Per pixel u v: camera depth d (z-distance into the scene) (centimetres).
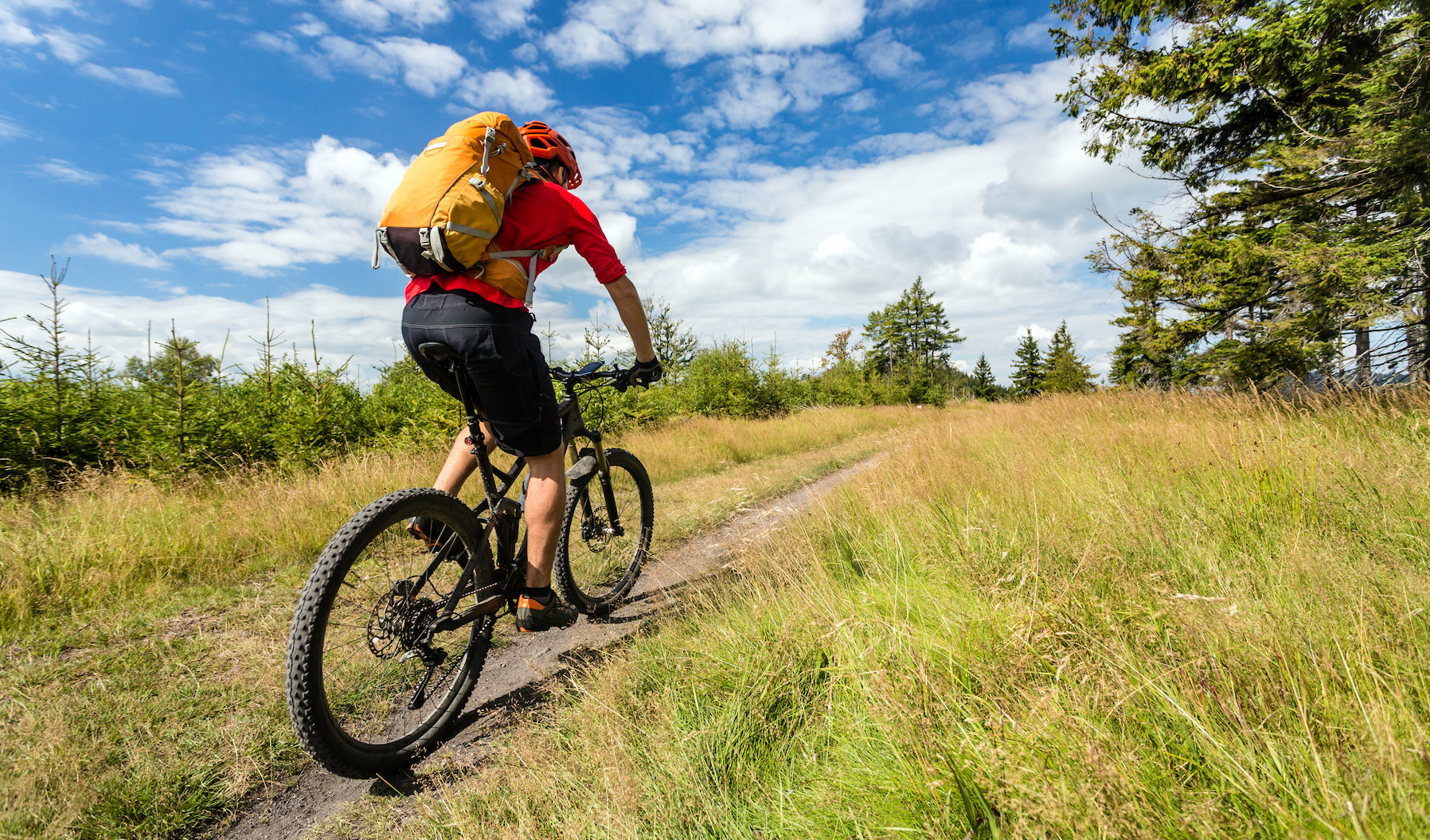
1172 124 903
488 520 222
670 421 1226
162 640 266
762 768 162
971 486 415
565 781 163
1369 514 258
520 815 149
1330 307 738
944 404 3969
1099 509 305
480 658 219
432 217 171
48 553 331
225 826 162
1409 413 453
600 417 1062
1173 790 113
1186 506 303
